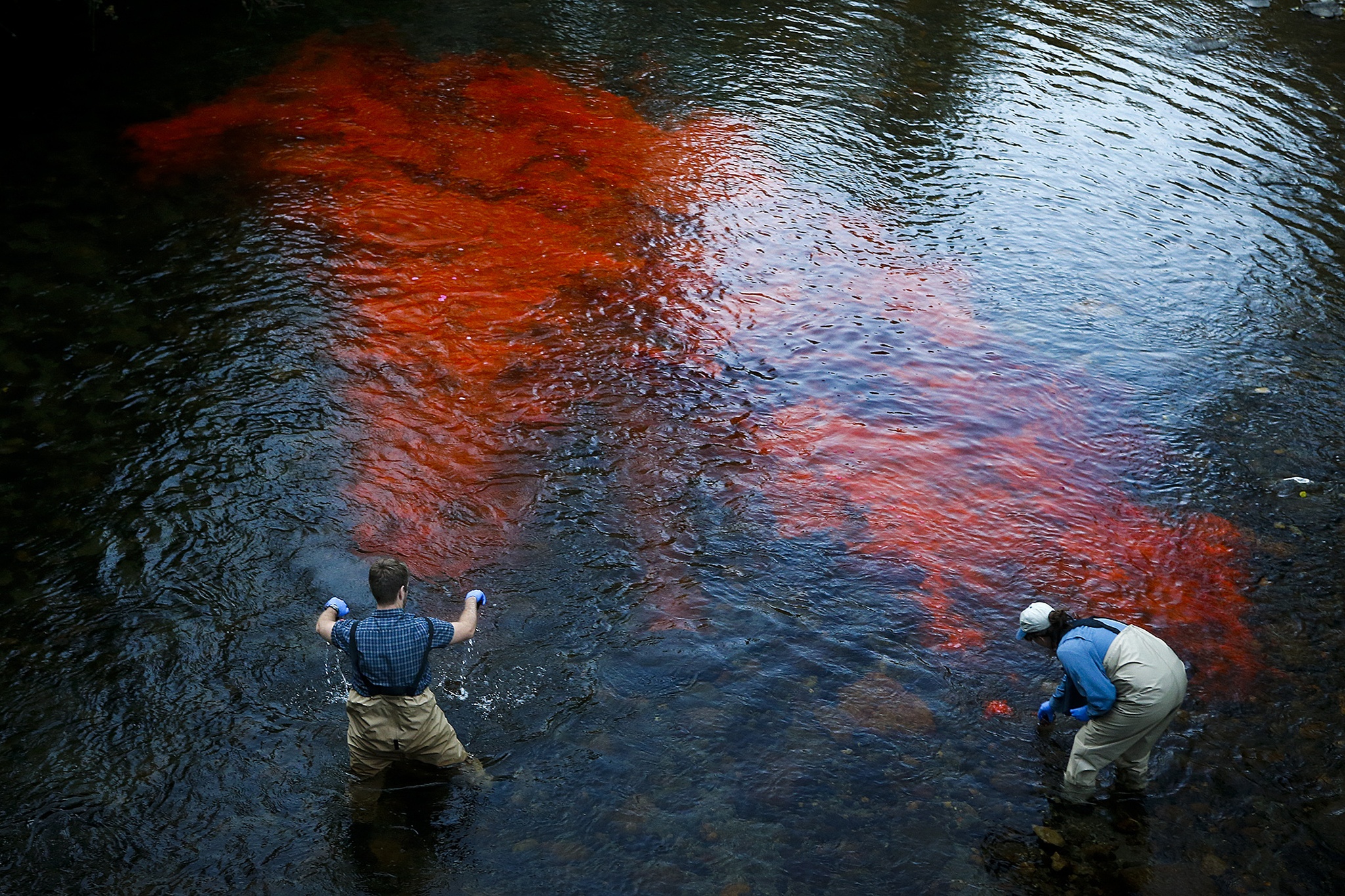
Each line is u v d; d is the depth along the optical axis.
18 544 6.95
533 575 6.95
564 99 15.35
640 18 18.72
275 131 13.62
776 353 9.84
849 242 12.01
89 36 16.02
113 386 8.68
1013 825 5.26
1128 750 5.18
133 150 12.83
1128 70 17.28
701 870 4.97
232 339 9.44
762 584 6.98
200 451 7.99
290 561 6.97
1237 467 8.39
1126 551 7.41
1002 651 6.47
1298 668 6.32
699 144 14.23
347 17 17.95
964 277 11.38
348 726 5.72
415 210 12.00
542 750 5.64
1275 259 11.80
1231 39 18.59
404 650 4.95
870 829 5.22
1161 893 4.90
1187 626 6.65
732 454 8.35
